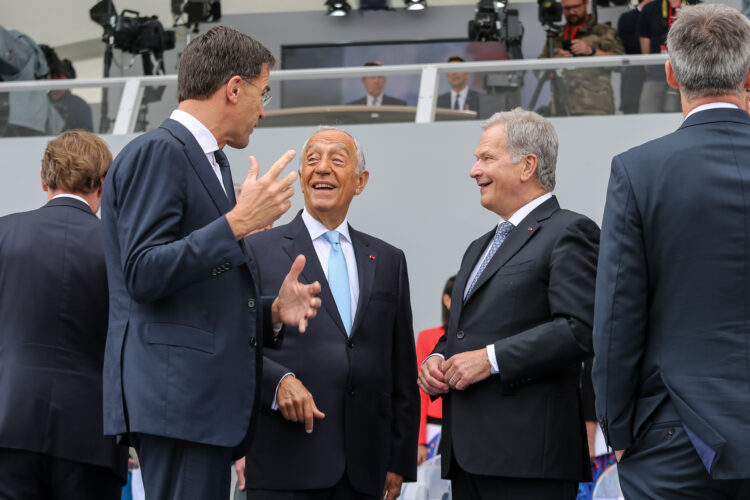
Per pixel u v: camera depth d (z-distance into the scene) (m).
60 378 4.70
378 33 17.78
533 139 5.27
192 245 3.76
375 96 9.26
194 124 4.16
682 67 3.89
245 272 4.11
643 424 3.72
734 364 3.56
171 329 3.91
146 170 3.94
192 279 3.79
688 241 3.66
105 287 4.86
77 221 4.95
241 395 3.98
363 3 17.88
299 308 4.39
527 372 4.79
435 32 17.55
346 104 9.27
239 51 4.19
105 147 5.20
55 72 13.45
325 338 5.22
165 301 3.94
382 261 5.59
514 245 5.12
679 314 3.66
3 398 4.60
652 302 3.77
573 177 8.70
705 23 3.88
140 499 6.92
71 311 4.77
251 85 4.23
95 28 18.30
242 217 3.82
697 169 3.71
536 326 4.94
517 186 5.27
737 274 3.60
